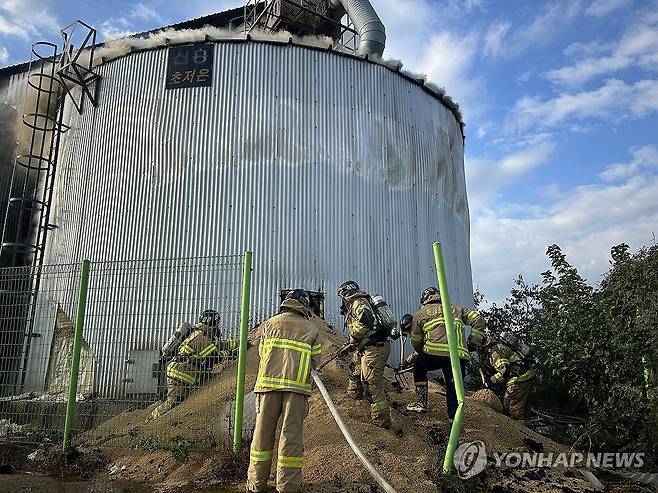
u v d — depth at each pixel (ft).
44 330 24.90
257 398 17.57
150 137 43.96
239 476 18.65
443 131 52.19
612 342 24.08
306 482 17.66
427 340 23.88
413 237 46.09
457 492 17.53
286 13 58.18
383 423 21.42
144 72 45.42
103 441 21.79
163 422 21.75
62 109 49.93
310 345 17.62
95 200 44.88
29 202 52.70
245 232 41.39
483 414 24.79
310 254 41.63
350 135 44.78
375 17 55.98
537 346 30.37
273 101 43.80
